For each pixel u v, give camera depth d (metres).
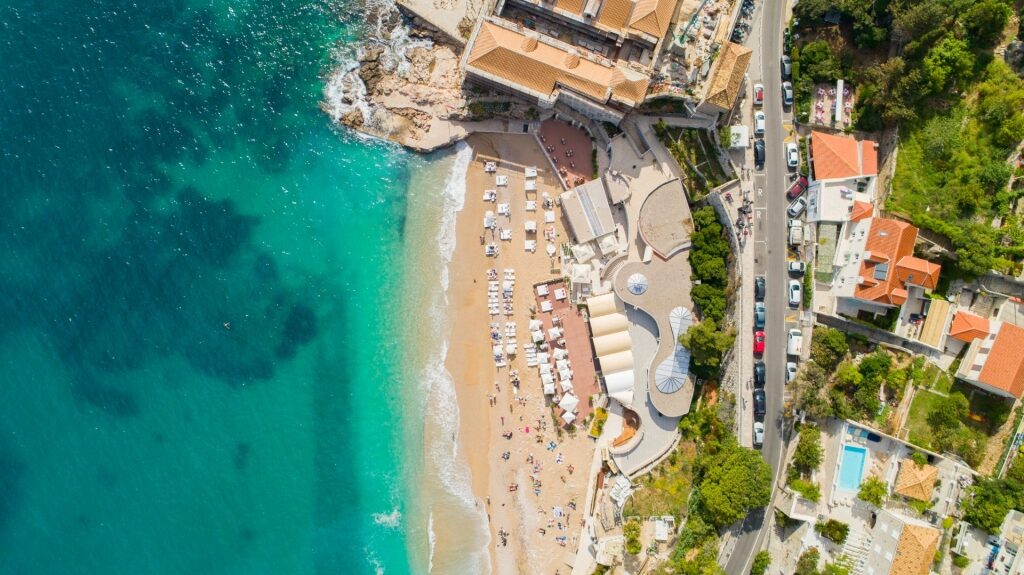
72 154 78.69
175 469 79.31
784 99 72.44
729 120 73.12
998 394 67.62
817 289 72.19
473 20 76.69
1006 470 66.81
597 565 77.00
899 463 69.12
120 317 78.75
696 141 74.44
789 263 72.88
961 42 66.38
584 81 70.81
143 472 79.19
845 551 69.62
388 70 78.88
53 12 79.50
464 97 77.88
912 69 66.62
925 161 68.88
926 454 68.44
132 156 79.00
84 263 78.56
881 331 70.06
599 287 78.75
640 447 77.94
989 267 65.62
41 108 78.88
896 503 68.94
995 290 68.38
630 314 78.19
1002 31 67.44
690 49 72.12
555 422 79.31
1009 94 65.94
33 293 78.38
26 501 78.69
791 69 72.25
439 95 78.19
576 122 77.81
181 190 79.44
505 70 71.88
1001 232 66.88
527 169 79.06
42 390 78.62
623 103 71.31
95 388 78.81
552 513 79.38
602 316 77.00
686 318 75.25
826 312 71.56
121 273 78.75
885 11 68.56
